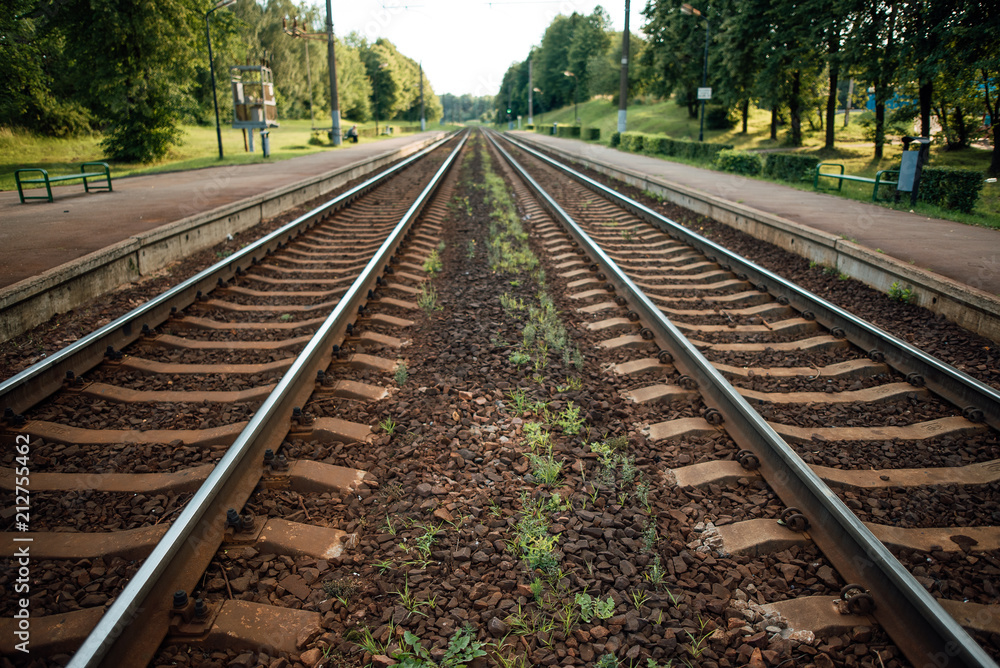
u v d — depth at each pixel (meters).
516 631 2.76
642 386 5.33
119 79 25.38
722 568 3.20
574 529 3.43
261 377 5.30
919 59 19.89
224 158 26.56
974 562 3.31
